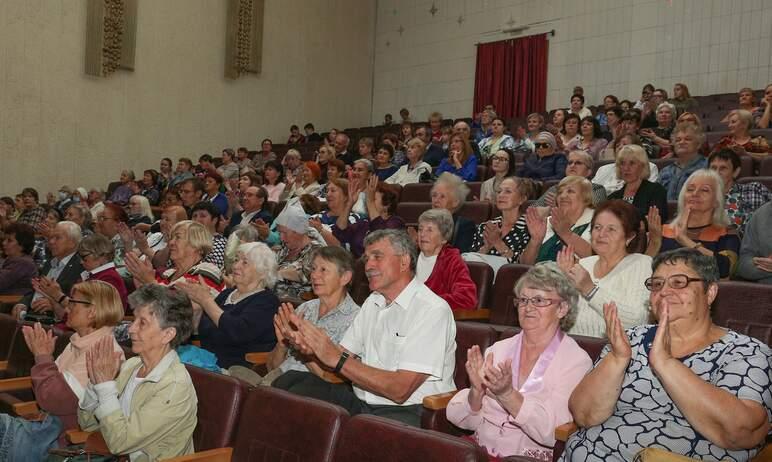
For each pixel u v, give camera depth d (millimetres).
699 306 1990
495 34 12453
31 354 3588
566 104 11500
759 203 3990
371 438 2029
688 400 1792
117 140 11281
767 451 2016
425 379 2568
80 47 10859
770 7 9477
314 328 2520
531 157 6320
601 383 1948
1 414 2730
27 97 10359
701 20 10094
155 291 2553
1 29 10125
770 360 1889
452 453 1867
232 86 12711
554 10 11688
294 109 13586
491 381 2154
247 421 2328
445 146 8188
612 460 1972
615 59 10953
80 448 2602
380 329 2719
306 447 2158
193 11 12156
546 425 2193
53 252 5059
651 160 5531
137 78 11492
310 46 13789
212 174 7121
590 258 3057
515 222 4203
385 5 14297
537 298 2334
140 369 2584
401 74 13945
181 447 2436
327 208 6195
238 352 3332
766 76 9484
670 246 3381
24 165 10359
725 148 4098
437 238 3561
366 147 8648
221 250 4805
